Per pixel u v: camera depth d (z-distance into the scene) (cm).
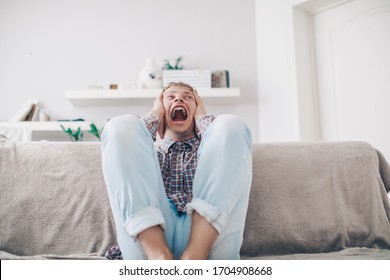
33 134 256
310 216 103
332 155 112
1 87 268
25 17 277
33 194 102
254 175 108
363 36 223
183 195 88
